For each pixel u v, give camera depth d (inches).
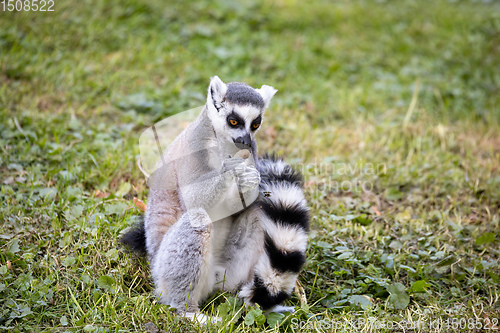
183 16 558.6
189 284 225.9
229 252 245.0
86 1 538.6
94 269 245.9
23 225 271.9
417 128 432.8
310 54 545.6
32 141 351.3
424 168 373.7
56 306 223.6
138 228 260.2
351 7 639.8
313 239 282.7
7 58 436.8
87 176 325.7
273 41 554.9
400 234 299.6
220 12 578.9
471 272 265.0
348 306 237.9
